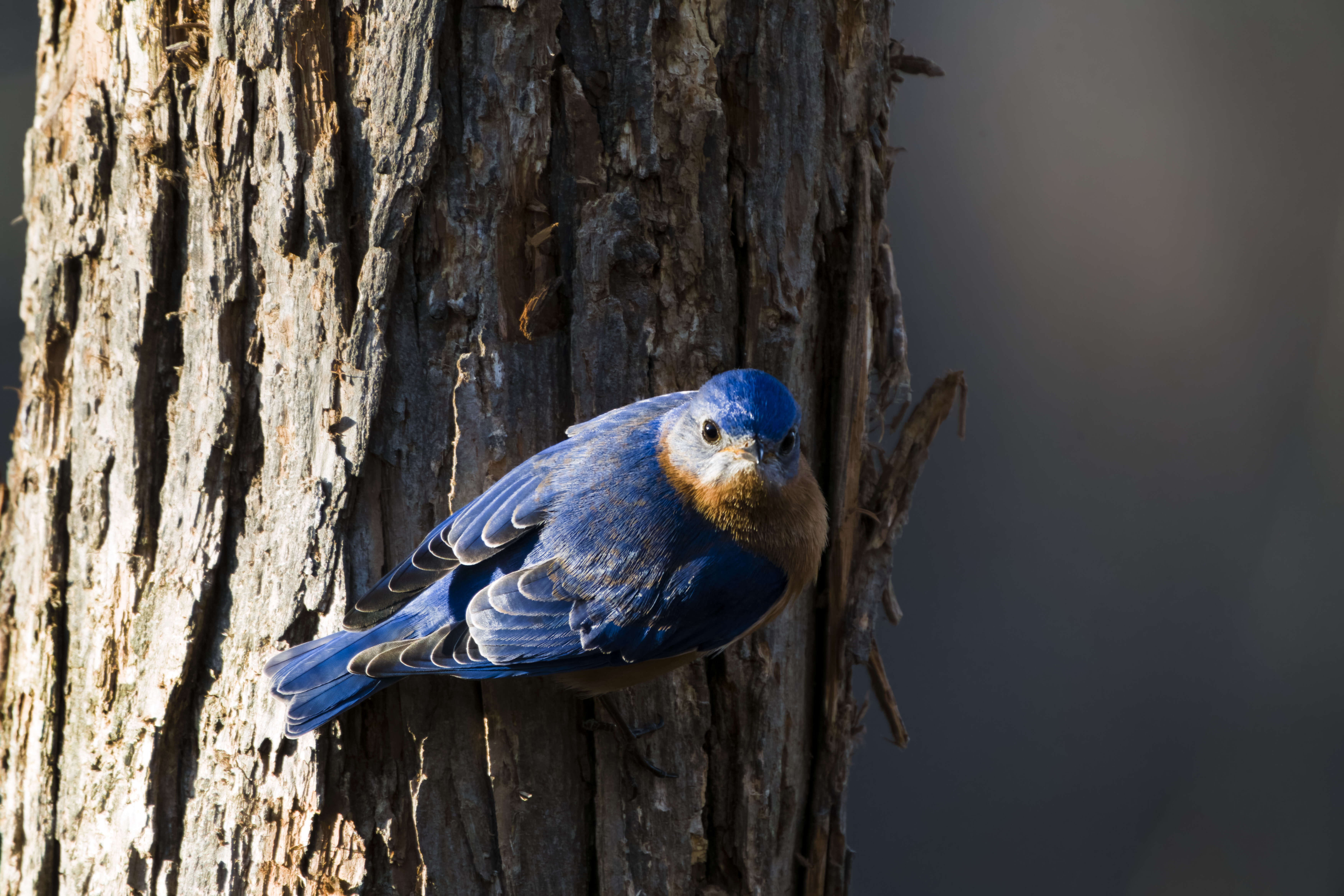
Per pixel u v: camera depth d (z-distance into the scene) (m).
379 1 6.50
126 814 6.78
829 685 7.83
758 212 7.12
